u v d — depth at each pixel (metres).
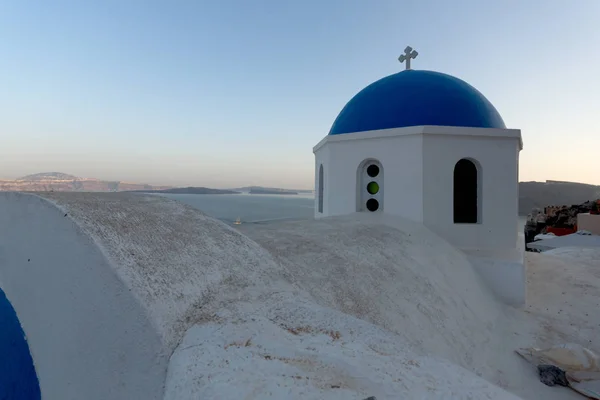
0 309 3.24
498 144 7.78
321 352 2.31
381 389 2.01
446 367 2.51
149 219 3.46
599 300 7.37
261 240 5.41
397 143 8.02
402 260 5.64
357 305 4.02
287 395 1.79
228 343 2.25
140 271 2.54
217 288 2.97
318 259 4.85
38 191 3.29
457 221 8.01
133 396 2.15
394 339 2.84
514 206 7.75
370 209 8.70
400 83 9.06
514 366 4.71
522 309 6.84
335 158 8.95
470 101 8.45
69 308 2.60
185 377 1.88
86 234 2.57
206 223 4.09
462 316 5.09
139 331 2.23
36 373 2.83
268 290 3.30
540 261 10.86
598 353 5.24
